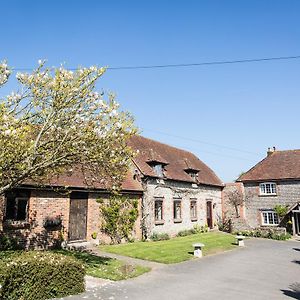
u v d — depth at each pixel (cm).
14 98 1034
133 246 1933
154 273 1270
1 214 1456
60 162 1090
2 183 1065
